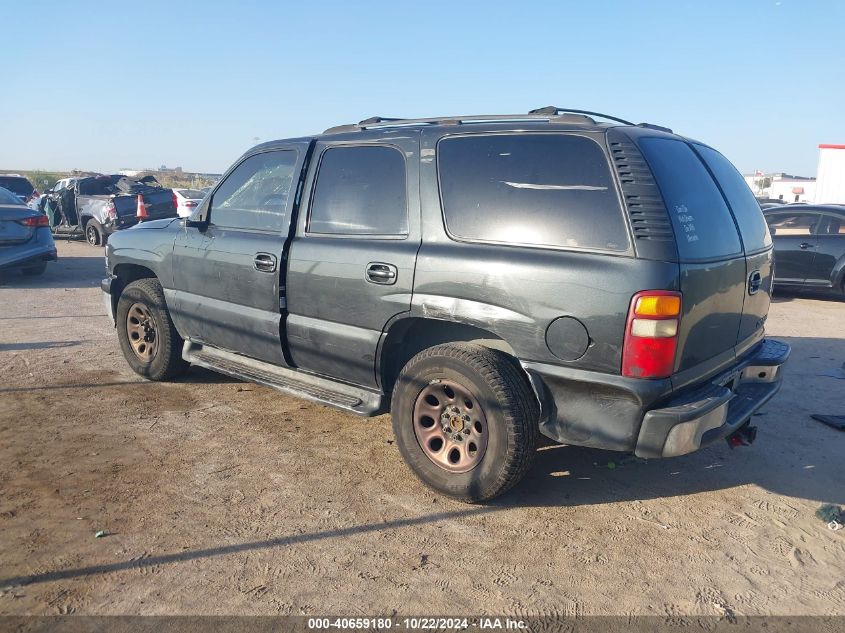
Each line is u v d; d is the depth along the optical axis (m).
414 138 4.04
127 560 3.20
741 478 4.22
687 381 3.41
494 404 3.54
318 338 4.36
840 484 4.16
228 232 4.99
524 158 3.63
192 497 3.83
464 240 3.73
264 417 5.12
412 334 4.16
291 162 4.73
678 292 3.19
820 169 28.78
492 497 3.70
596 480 4.16
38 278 12.29
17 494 3.83
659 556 3.33
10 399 5.43
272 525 3.55
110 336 7.64
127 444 4.57
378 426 4.98
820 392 5.91
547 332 3.39
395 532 3.50
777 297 11.27
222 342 5.15
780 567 3.26
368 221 4.18
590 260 3.31
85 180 18.41
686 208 3.41
